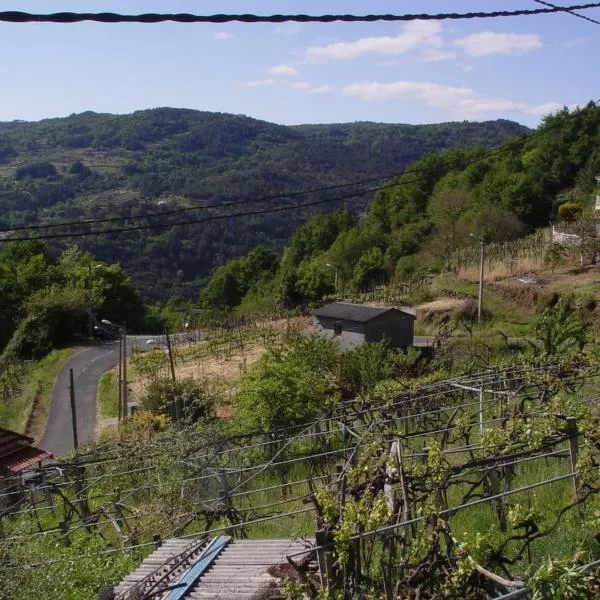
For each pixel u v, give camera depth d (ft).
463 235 221.05
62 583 29.99
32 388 148.05
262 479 53.67
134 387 140.26
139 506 47.65
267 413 62.44
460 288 144.77
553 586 16.57
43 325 197.36
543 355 64.80
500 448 28.40
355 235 271.08
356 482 22.48
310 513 40.14
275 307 211.61
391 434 28.68
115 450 55.21
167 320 272.31
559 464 36.60
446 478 22.26
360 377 85.15
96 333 209.46
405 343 120.98
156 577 25.16
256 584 23.04
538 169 247.50
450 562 18.42
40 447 113.80
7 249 251.39
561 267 142.31
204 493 49.01
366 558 22.47
